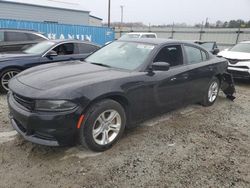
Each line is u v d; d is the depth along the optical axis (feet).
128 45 15.30
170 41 15.42
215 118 17.19
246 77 28.43
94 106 10.92
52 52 21.99
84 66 13.58
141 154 11.75
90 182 9.55
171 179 10.04
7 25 46.80
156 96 13.80
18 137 12.59
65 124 10.10
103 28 63.16
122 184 9.57
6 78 20.22
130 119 12.86
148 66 13.41
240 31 78.13
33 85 10.75
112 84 11.46
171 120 16.21
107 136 11.76
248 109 19.79
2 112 16.16
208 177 10.32
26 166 10.29
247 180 10.28
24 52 22.76
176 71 14.88
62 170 10.16
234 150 12.72
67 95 10.07
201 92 17.97
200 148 12.71
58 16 82.74
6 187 9.04
